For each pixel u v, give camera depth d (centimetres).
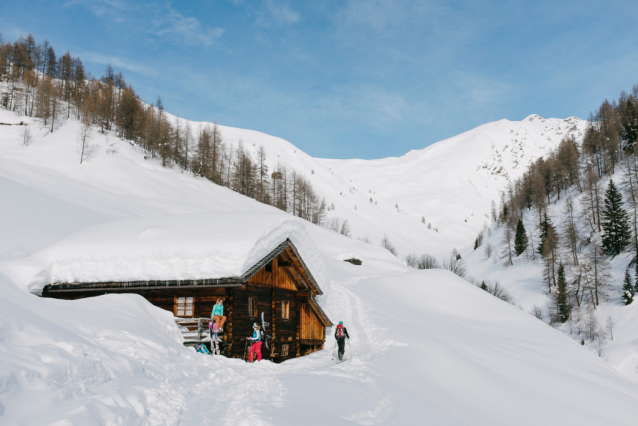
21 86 12888
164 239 1905
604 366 2898
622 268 9838
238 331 1952
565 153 17150
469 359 2125
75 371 689
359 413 1061
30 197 3384
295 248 2270
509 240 14925
